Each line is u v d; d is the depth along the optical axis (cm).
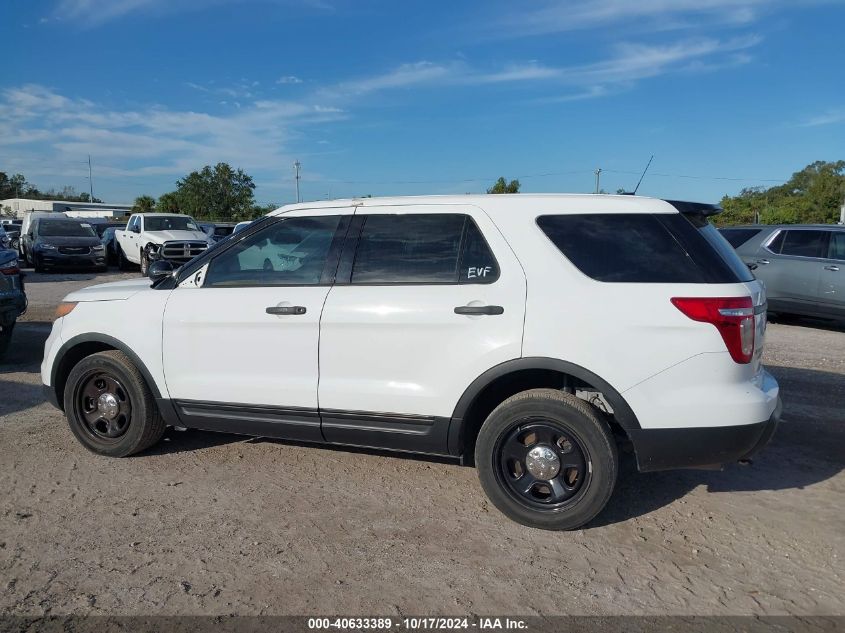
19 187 10075
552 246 381
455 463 480
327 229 431
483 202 402
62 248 2091
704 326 353
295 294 421
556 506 378
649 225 376
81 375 480
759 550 362
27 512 399
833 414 606
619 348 358
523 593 321
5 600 310
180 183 5991
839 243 1070
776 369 789
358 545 364
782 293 1116
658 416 357
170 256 2012
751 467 477
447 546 364
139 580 328
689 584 330
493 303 377
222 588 322
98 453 488
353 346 405
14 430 545
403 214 415
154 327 455
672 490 439
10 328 779
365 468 470
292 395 421
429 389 391
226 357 438
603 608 310
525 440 385
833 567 346
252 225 452
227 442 520
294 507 409
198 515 397
